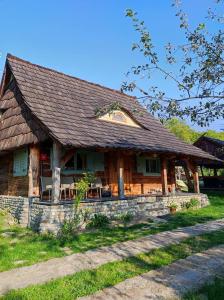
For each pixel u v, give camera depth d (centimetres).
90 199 1117
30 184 1145
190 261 649
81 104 1428
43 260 680
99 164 1462
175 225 1065
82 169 1378
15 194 1323
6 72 1437
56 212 966
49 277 574
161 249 743
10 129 1311
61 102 1330
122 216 1159
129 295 483
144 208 1305
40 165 1227
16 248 778
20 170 1300
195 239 842
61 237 895
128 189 1605
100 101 1599
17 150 1337
